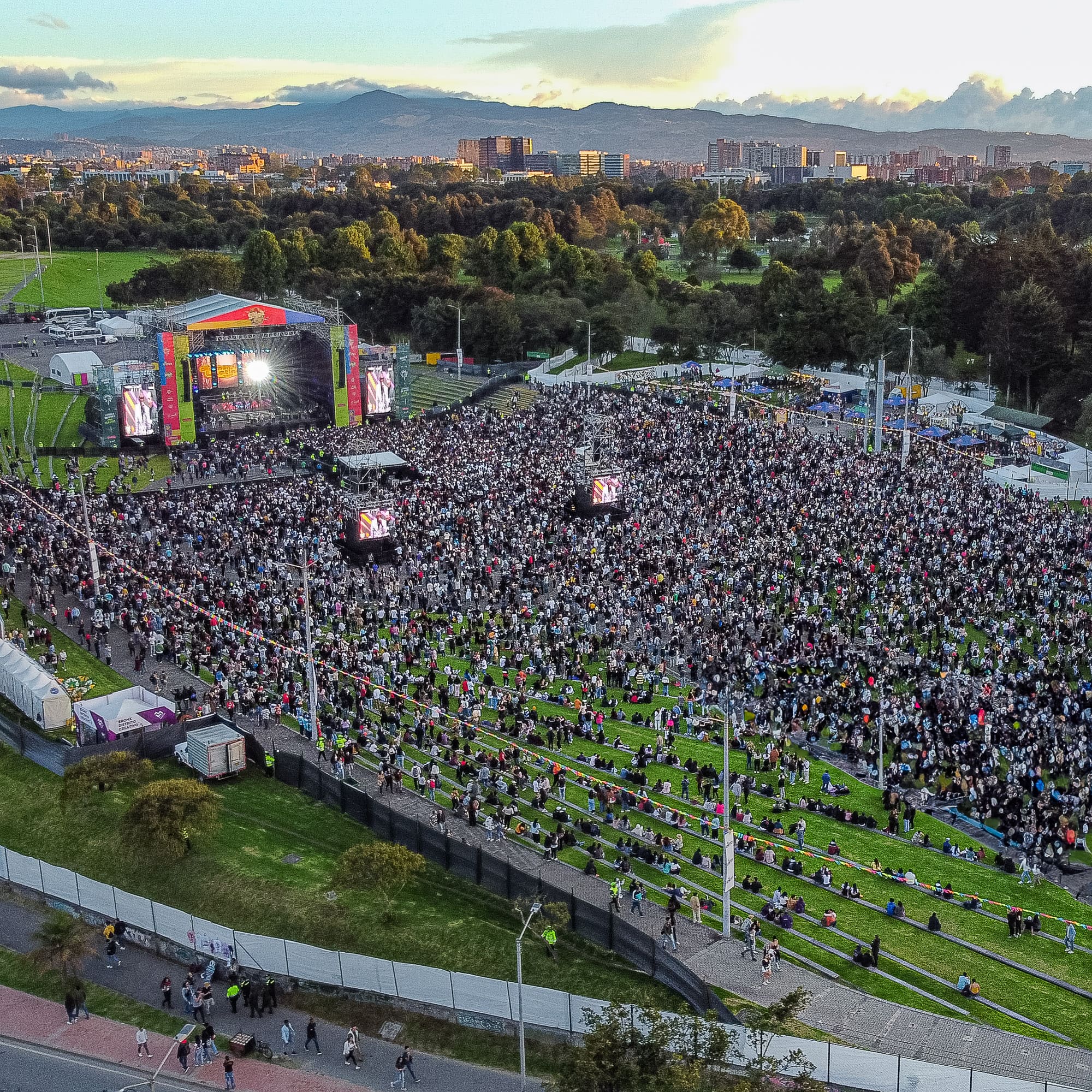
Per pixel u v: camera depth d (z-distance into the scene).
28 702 68.81
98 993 47.72
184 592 82.44
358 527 93.88
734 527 97.62
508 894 51.19
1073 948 46.72
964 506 102.56
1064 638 76.25
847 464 116.81
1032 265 165.75
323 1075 42.34
